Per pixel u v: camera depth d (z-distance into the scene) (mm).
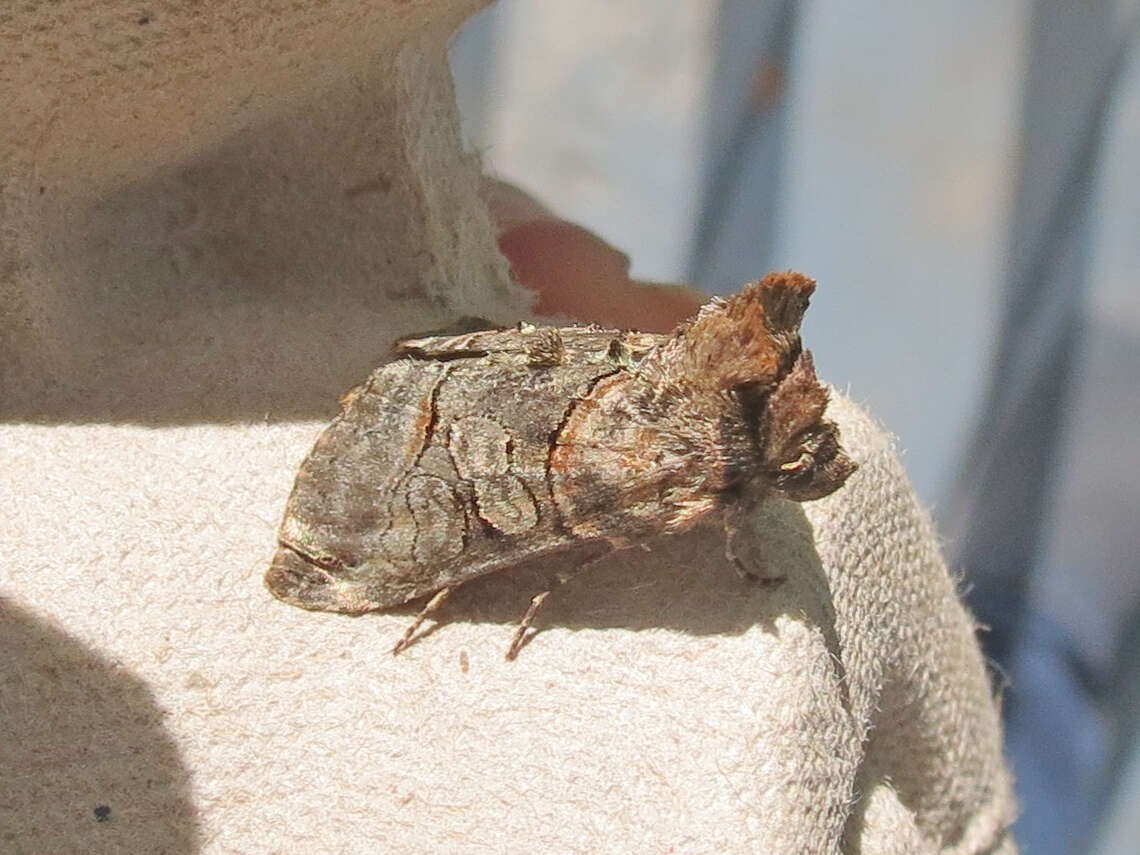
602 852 97
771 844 97
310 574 101
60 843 97
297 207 113
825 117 249
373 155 111
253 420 106
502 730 99
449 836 97
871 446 108
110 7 95
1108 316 217
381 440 103
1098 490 212
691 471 100
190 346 109
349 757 99
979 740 115
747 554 103
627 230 273
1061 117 223
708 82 267
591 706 99
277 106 107
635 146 275
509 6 276
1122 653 199
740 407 100
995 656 203
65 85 98
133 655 100
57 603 100
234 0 96
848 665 104
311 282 114
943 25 234
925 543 110
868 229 245
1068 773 192
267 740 99
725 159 264
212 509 103
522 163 282
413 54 110
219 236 113
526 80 284
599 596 102
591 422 101
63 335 107
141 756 99
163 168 109
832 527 105
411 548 101
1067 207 223
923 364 239
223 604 101
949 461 232
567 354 104
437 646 101
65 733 99
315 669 100
